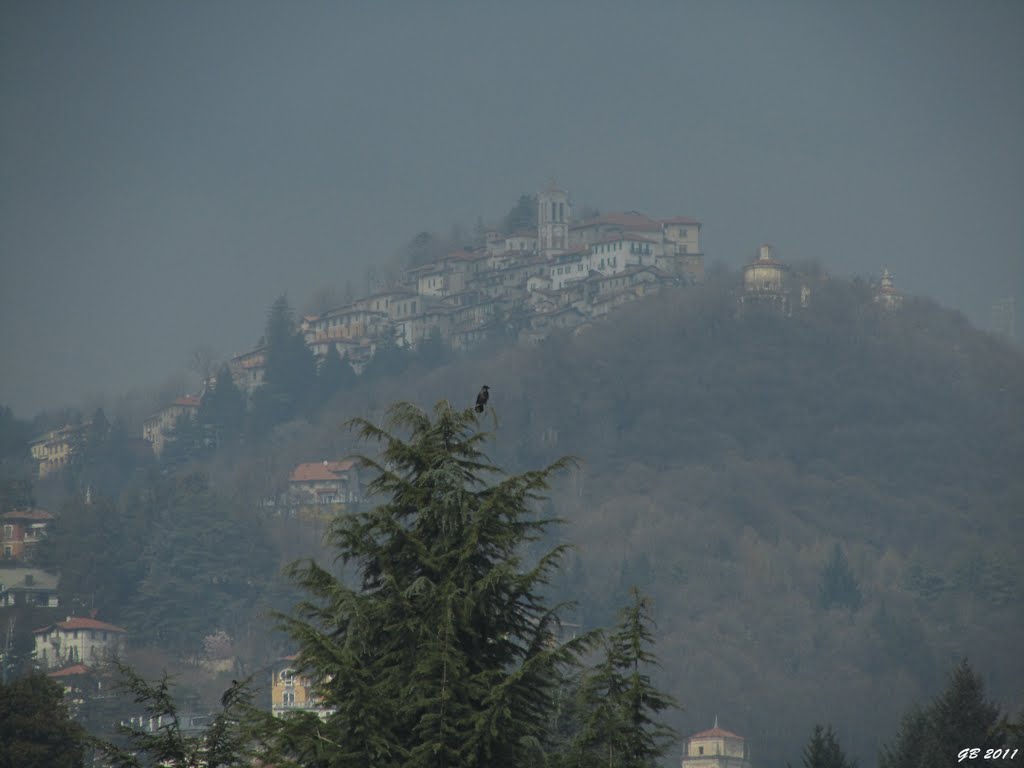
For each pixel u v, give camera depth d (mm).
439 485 57781
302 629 54281
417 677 54125
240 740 55281
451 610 55062
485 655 56344
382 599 56375
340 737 52906
